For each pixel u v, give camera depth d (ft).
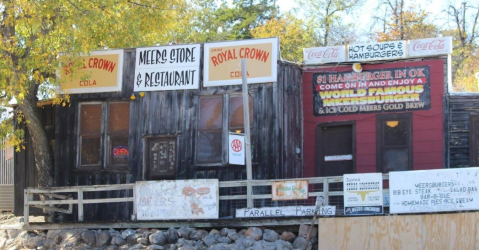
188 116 56.18
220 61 55.83
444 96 56.80
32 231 54.13
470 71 115.96
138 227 51.37
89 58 58.75
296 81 58.75
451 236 44.39
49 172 59.36
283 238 47.44
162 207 50.70
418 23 114.11
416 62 57.62
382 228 45.68
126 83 57.88
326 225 46.60
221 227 49.37
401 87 57.77
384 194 47.91
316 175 59.36
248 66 55.01
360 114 58.59
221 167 54.80
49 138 62.44
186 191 50.29
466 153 56.13
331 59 58.75
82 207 52.95
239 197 49.42
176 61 56.90
